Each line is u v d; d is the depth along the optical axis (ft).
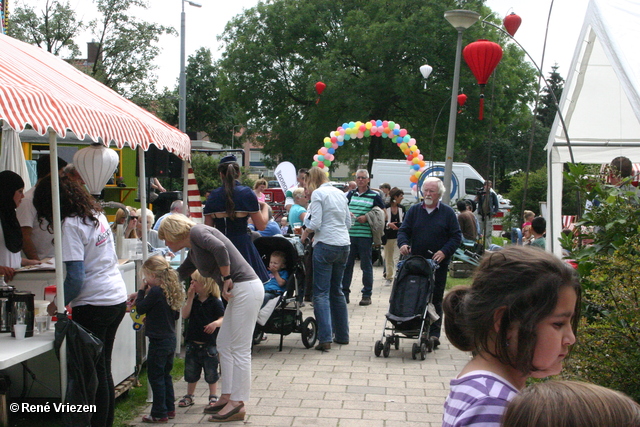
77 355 12.87
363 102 99.76
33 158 38.63
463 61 99.76
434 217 23.13
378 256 45.37
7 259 15.15
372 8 104.17
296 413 16.47
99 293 13.66
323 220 23.08
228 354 16.05
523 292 5.14
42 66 15.61
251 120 118.73
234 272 15.71
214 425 15.61
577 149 28.32
